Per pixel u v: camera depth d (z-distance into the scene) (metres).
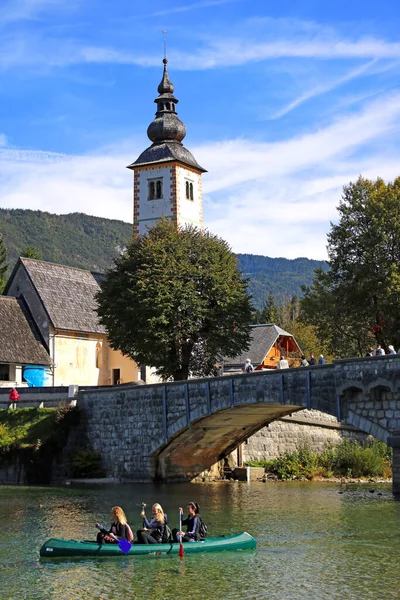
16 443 62.97
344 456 67.69
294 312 180.38
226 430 62.12
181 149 91.75
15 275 85.25
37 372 80.00
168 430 59.03
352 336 74.31
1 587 27.52
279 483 62.59
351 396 47.69
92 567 30.19
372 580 28.28
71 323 84.06
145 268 69.25
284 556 32.16
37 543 35.00
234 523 40.56
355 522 40.62
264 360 104.62
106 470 63.16
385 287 67.56
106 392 63.72
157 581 28.23
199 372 72.50
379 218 69.94
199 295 69.31
